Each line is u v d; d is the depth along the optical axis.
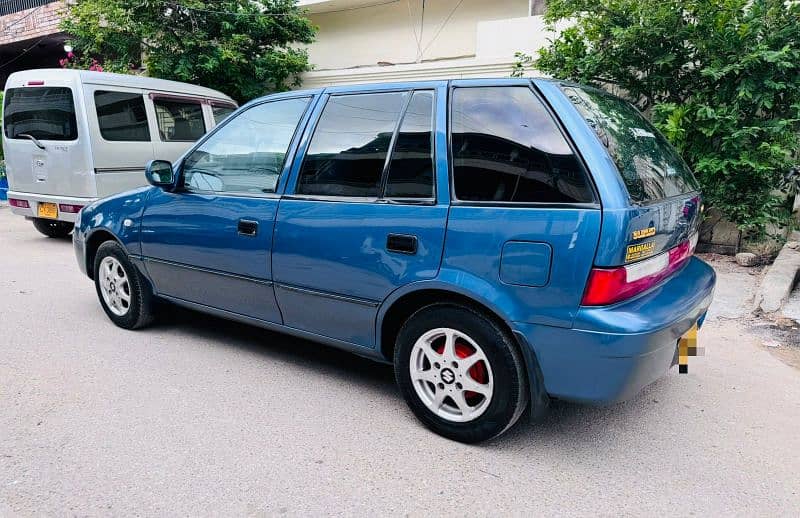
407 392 3.02
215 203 3.66
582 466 2.71
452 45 11.48
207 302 3.88
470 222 2.70
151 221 4.04
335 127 3.27
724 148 6.42
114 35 10.22
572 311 2.46
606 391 2.49
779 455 2.84
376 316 3.05
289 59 11.00
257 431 2.98
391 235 2.91
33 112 7.52
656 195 2.78
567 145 2.56
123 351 4.04
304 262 3.25
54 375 3.62
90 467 2.63
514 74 8.67
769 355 4.11
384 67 10.70
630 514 2.37
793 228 6.85
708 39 6.33
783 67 5.99
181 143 8.55
